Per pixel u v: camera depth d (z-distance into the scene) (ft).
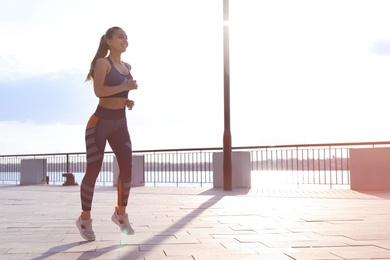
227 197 31.73
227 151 38.52
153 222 18.34
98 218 20.24
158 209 23.80
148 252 11.88
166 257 11.15
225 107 38.63
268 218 19.20
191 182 50.01
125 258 11.12
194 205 25.93
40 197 34.35
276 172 45.88
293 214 20.57
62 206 26.71
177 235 14.80
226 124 38.75
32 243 13.58
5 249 12.54
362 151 37.35
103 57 14.90
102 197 33.42
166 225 17.40
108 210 23.91
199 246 12.67
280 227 16.37
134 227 16.92
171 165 51.39
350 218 18.85
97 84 13.94
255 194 34.45
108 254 11.68
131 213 21.81
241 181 42.04
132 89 14.11
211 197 31.86
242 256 11.17
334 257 10.86
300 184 44.70
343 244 12.67
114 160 48.85
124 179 14.52
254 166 47.01
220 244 12.95
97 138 14.10
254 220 18.57
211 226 16.92
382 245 12.47
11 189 45.60
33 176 55.93
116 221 14.66
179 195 34.27
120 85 13.96
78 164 58.34
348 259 10.62
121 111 14.39
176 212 22.17
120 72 14.43
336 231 15.20
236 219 18.99
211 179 48.98
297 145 44.57
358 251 11.60
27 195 36.63
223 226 16.87
